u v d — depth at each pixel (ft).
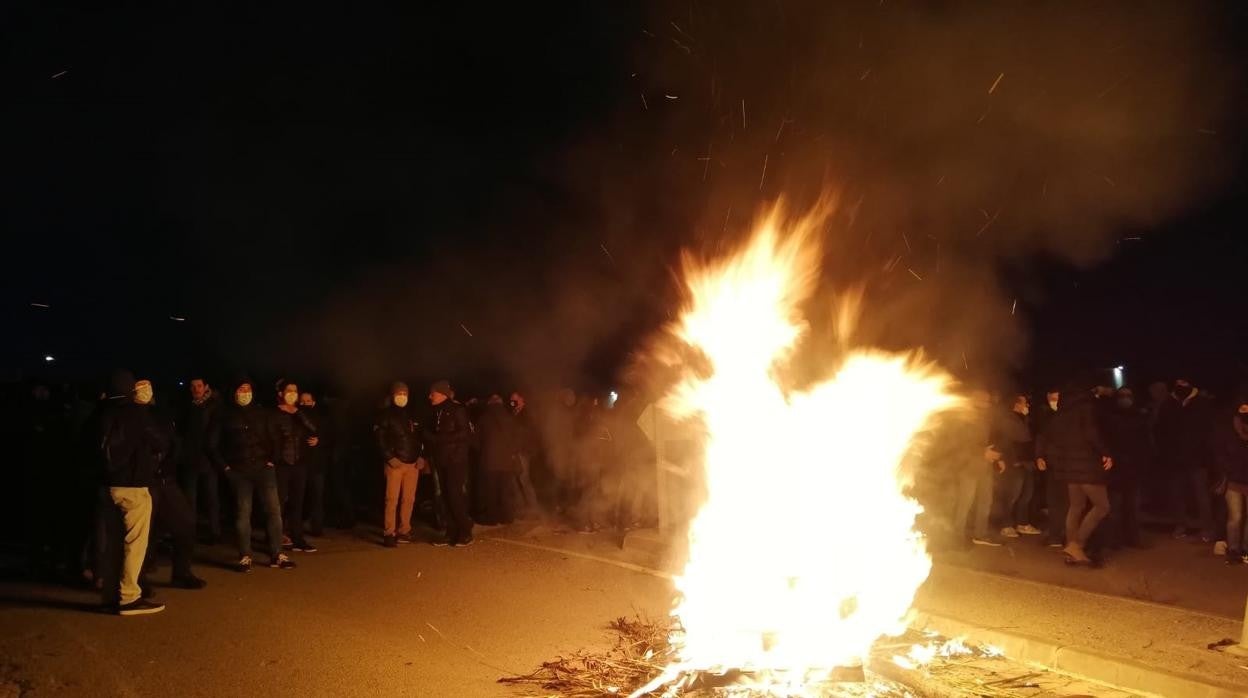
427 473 47.98
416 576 31.99
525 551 36.65
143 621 25.96
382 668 21.84
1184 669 20.44
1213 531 38.37
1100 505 32.96
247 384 33.24
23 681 20.72
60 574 32.40
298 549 36.99
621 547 37.09
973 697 19.63
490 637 24.43
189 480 38.52
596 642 23.93
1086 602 26.89
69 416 31.86
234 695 20.01
